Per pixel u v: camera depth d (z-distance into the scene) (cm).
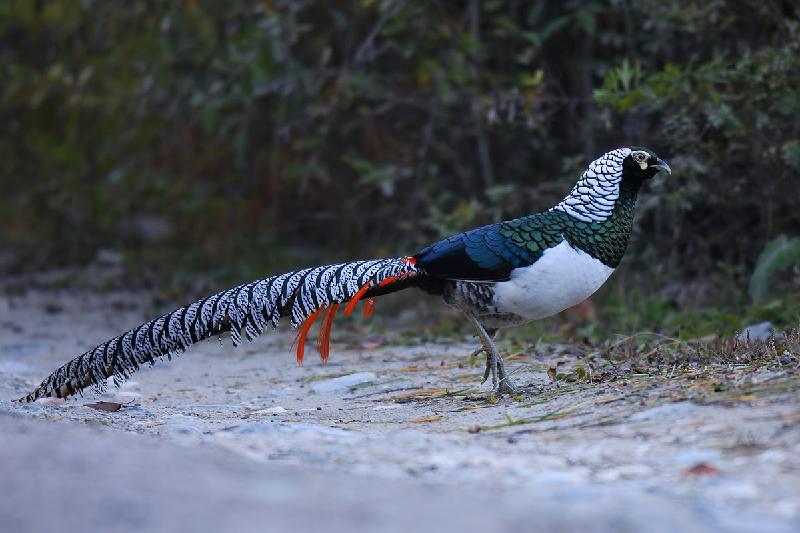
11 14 2236
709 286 1407
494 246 902
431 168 1703
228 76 1834
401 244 1750
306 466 659
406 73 1783
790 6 1406
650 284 1429
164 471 601
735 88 1322
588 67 1622
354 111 1855
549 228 908
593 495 574
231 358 1333
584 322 1345
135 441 707
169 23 1842
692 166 1300
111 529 486
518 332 1323
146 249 2122
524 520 517
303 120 1731
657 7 1400
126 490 552
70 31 2198
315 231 2034
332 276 919
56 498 532
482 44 1638
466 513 530
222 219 2080
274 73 1728
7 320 1689
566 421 784
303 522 505
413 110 1828
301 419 895
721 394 779
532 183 1755
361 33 1805
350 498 558
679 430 708
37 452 630
